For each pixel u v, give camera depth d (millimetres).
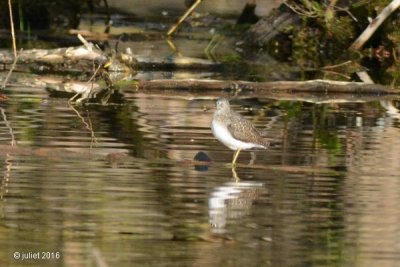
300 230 11602
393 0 28859
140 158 14820
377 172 14328
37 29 32750
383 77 26219
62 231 11352
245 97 21641
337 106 20609
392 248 11055
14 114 18141
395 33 29594
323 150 15742
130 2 39875
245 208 12359
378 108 20469
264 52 30656
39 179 13453
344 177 13984
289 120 18641
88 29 33031
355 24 30406
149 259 10531
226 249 10891
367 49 29969
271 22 31125
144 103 20016
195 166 14469
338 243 11180
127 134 16578
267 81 24281
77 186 13148
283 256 10734
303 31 30547
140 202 12516
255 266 10375
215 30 34250
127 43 30484
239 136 14289
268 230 11562
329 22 30125
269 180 13750
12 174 13664
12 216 11828
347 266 10500
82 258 10547
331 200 12797
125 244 10984
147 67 25766
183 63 26078
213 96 21547
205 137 16516
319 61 29203
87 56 25016
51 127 16953
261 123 18203
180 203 12508
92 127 17062
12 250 10727
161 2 40094
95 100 20281
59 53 25188
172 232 11414
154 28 34125
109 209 12188
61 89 21750
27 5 32750
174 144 15867
